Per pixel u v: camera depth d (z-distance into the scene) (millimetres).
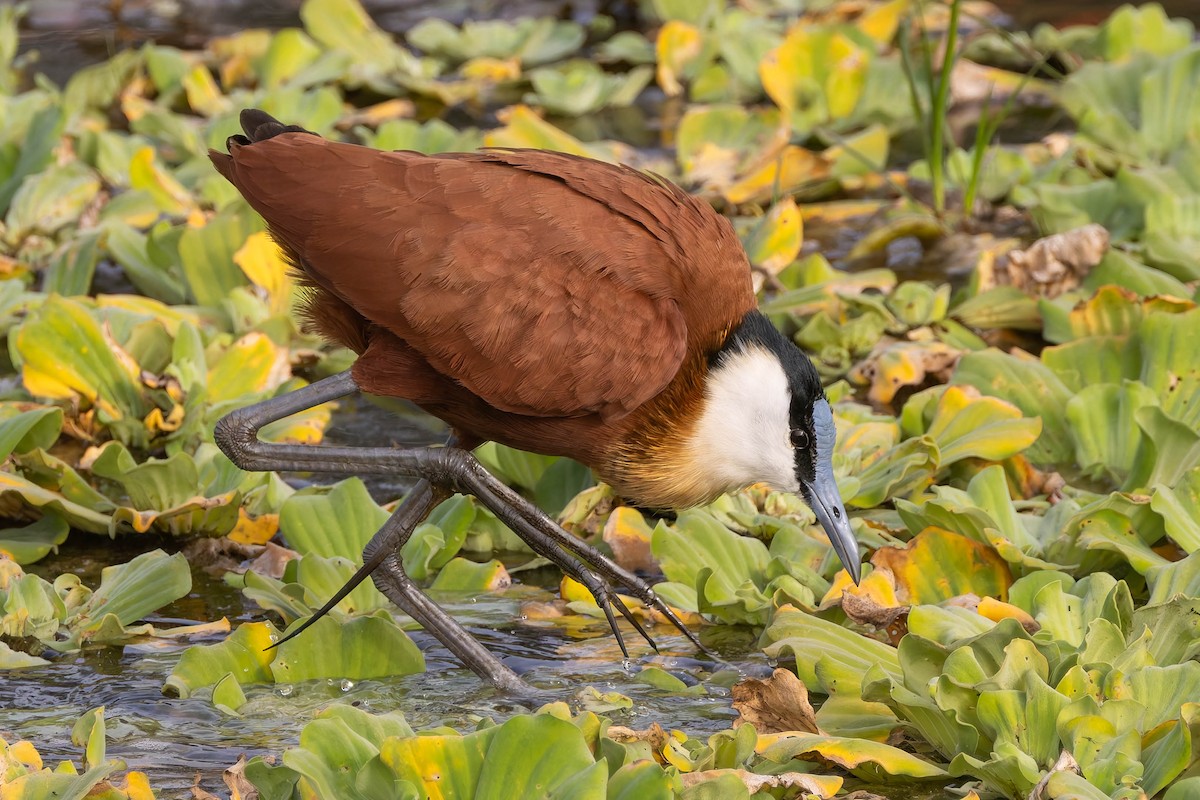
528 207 8344
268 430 11273
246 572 9586
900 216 15000
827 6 20891
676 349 8438
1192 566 8469
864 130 17406
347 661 8570
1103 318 12117
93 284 14438
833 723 7758
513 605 9531
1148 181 14273
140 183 15289
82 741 7559
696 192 15773
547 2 22297
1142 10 18797
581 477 10766
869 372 12445
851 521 10031
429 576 10055
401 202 8312
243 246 12906
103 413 11156
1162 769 6836
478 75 19406
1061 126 17953
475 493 8773
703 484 9109
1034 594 8633
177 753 7715
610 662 8859
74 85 17969
